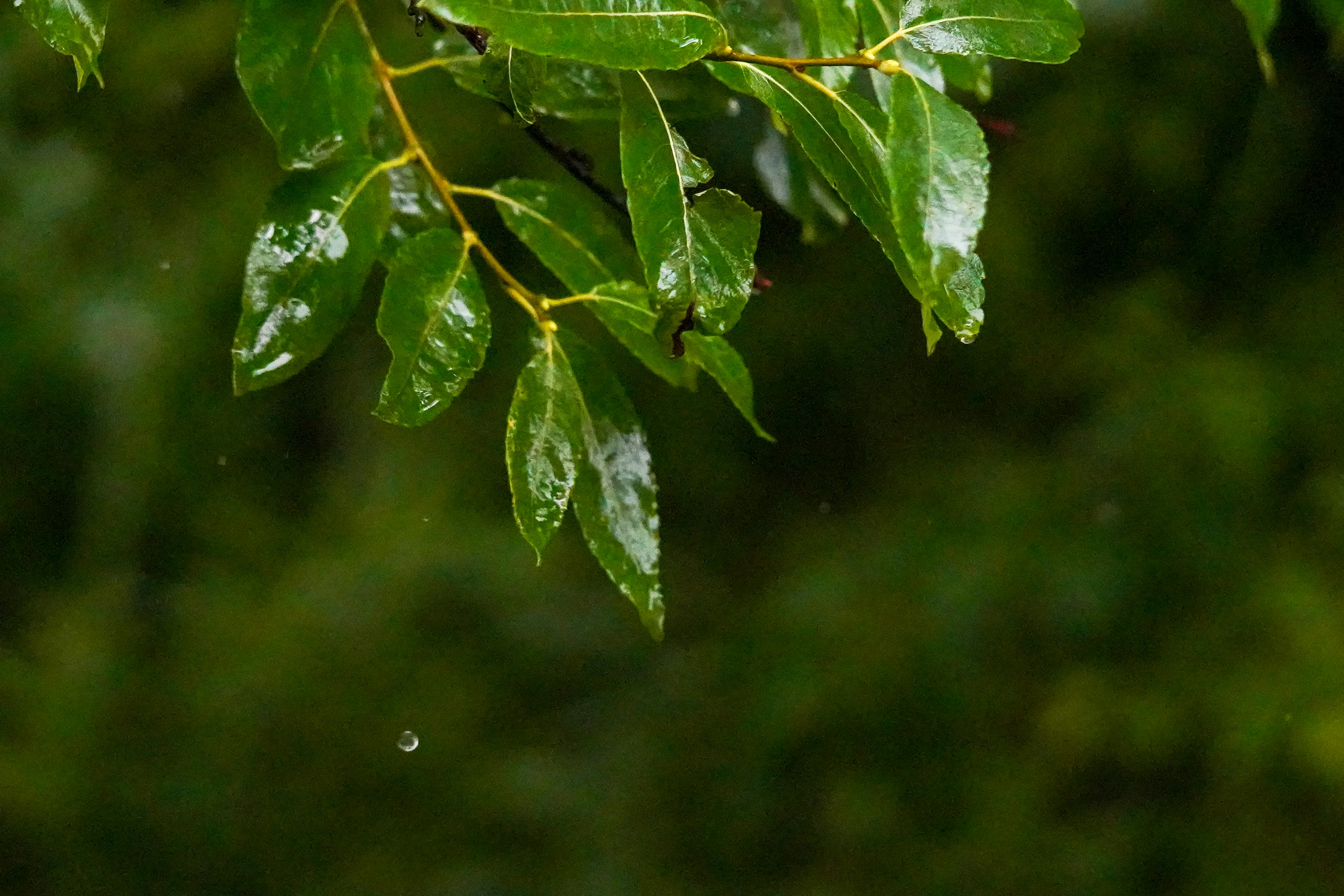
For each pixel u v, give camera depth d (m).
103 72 4.58
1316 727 3.77
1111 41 4.11
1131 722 3.98
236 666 5.04
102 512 5.23
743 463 5.46
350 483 5.64
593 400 1.61
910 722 4.33
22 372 4.94
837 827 4.25
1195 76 4.09
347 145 1.61
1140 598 4.16
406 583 5.23
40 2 1.57
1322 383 4.23
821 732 4.41
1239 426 4.18
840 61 1.52
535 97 1.63
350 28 1.61
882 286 5.11
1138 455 4.30
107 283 4.97
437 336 1.58
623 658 5.09
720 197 1.53
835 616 4.65
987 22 1.53
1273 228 4.27
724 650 4.87
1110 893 3.86
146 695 4.96
